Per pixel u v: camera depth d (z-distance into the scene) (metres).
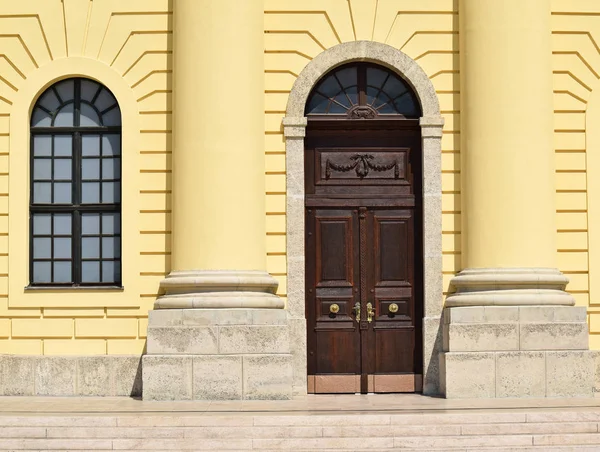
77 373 16.03
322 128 16.62
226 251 15.62
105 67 16.45
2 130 16.52
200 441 12.62
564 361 15.39
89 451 12.58
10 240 16.38
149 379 15.27
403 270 16.56
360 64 16.62
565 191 16.50
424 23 16.52
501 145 15.88
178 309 15.49
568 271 16.44
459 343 15.49
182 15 15.93
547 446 12.59
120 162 16.52
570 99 16.56
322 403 14.87
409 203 16.58
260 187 15.93
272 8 16.44
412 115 16.64
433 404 14.59
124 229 16.25
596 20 16.61
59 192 16.59
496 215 15.85
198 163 15.70
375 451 12.44
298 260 16.22
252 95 15.89
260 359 15.25
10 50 16.56
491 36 15.99
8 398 15.78
